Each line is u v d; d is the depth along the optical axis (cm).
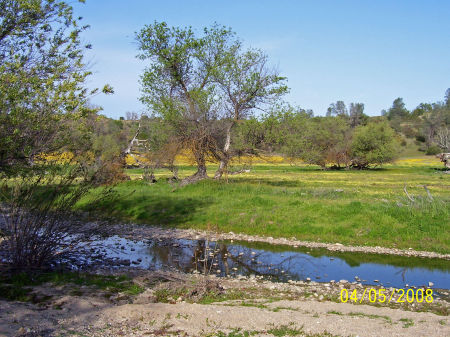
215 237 1691
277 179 4291
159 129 3098
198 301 893
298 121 3117
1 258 1091
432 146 10544
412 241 1526
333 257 1394
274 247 1537
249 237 1681
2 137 929
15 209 1027
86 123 1109
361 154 6875
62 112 1015
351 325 699
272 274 1198
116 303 851
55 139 1023
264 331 674
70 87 1018
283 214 1880
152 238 1673
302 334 659
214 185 2702
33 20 1062
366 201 2098
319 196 2319
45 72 1073
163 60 2995
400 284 1105
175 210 2084
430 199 1825
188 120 2953
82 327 689
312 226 1722
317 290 1031
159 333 670
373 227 1641
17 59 1033
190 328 693
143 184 3070
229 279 1135
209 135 2925
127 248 1505
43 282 977
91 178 1138
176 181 3106
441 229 1566
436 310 890
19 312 739
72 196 1098
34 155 1024
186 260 1348
